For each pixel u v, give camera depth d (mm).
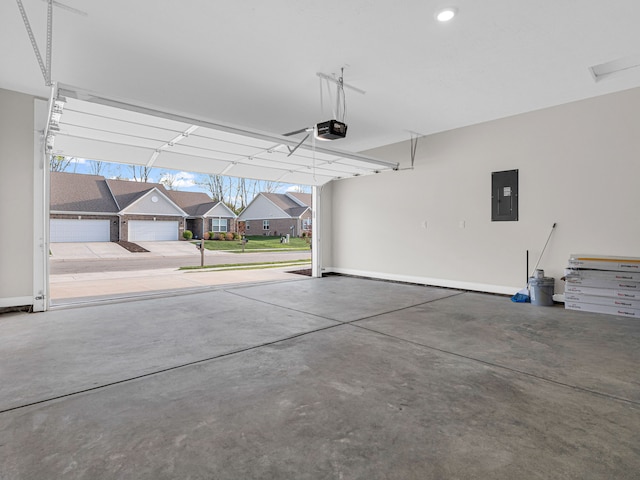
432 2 3016
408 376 2660
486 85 4719
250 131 4711
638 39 3590
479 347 3326
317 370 2781
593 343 3438
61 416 2092
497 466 1630
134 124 4363
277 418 2061
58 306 5137
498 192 6051
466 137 6461
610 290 4633
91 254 14500
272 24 3354
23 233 4797
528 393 2379
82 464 1647
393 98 5152
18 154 4762
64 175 19500
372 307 5121
